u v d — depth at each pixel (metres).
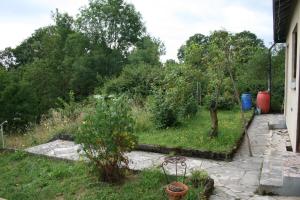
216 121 7.97
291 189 4.79
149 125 9.41
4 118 12.60
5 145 9.18
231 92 12.05
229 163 6.50
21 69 29.50
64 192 5.21
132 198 4.74
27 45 41.12
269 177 5.08
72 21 37.72
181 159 5.12
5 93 12.71
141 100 13.89
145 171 5.60
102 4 37.94
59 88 30.48
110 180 5.40
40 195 5.20
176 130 8.96
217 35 7.47
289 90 8.49
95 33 37.91
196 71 8.07
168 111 9.35
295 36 8.01
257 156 6.98
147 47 37.47
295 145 6.23
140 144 7.48
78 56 33.91
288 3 7.05
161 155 7.06
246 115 11.45
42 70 27.58
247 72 14.95
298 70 6.16
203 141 7.59
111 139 5.20
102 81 29.22
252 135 8.94
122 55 38.47
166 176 5.18
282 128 9.49
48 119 12.08
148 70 18.61
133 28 39.50
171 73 9.05
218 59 7.47
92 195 4.96
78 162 6.32
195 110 10.85
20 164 6.97
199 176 5.14
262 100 12.84
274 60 15.62
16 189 5.55
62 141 8.75
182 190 4.28
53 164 6.71
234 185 5.32
